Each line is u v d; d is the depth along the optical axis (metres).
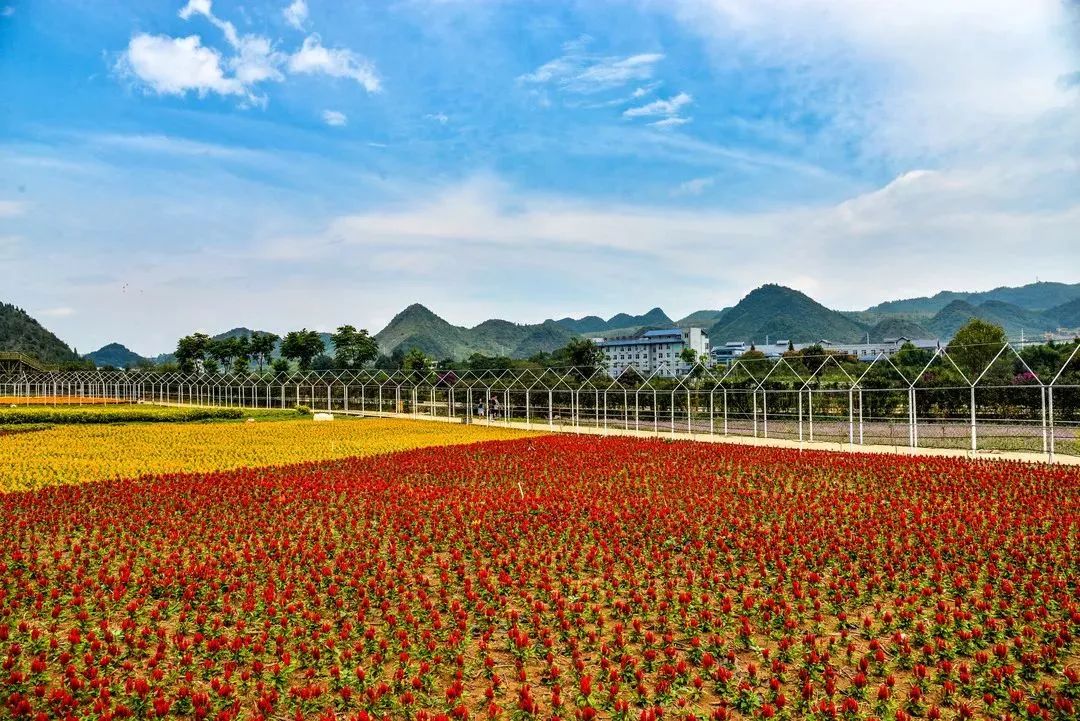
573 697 9.37
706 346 171.00
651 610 12.45
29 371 136.50
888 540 16.22
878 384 47.16
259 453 35.16
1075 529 16.66
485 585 13.61
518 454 33.97
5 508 20.92
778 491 23.44
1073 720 8.60
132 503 21.75
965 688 9.30
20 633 11.14
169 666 10.38
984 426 43.59
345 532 18.31
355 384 86.19
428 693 9.47
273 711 9.15
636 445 37.78
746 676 9.92
